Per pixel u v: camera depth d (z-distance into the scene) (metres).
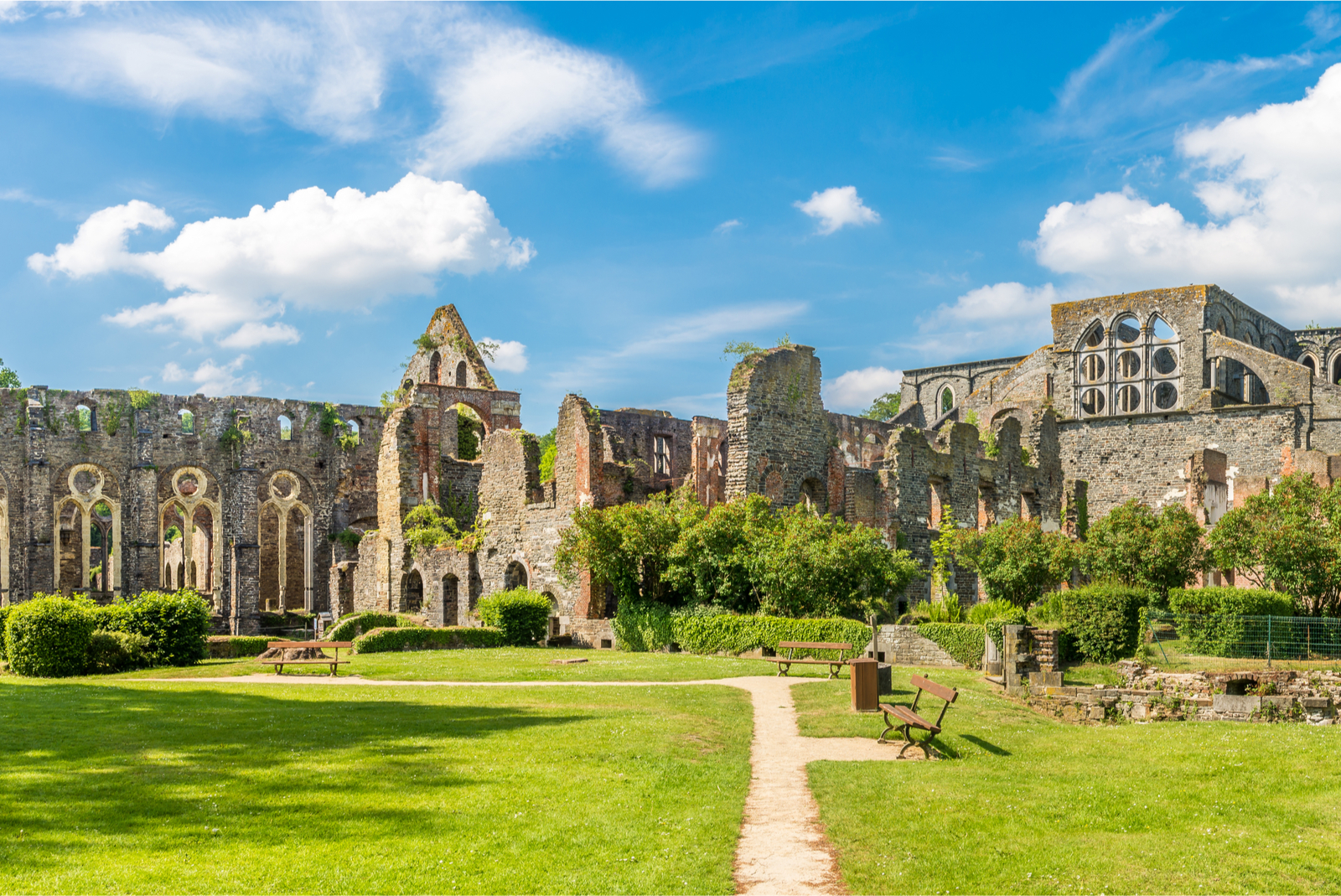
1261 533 39.78
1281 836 14.79
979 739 21.28
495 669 32.06
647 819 14.19
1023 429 84.50
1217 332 81.12
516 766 16.88
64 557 80.06
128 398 75.62
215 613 76.38
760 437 46.69
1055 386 87.00
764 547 38.88
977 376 106.69
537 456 52.44
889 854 13.25
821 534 38.97
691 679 29.50
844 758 18.72
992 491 61.91
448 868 12.16
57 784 15.66
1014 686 29.12
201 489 77.81
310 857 12.46
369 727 20.45
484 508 54.38
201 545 87.94
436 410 69.06
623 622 41.69
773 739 20.41
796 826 14.32
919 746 19.64
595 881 11.90
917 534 54.00
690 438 78.19
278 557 83.62
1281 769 19.03
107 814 14.10
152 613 34.81
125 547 74.31
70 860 12.24
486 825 13.73
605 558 42.28
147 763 17.06
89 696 25.58
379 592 60.78
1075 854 13.46
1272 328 93.31
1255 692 29.05
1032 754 20.27
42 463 71.56
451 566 55.50
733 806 14.98
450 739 19.03
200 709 23.08
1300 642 33.06
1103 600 33.94
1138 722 26.53
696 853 12.92
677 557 40.44
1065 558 41.94
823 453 50.34
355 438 82.81
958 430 58.59
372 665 33.75
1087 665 33.38
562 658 36.09
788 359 48.59
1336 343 93.38
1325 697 27.58
